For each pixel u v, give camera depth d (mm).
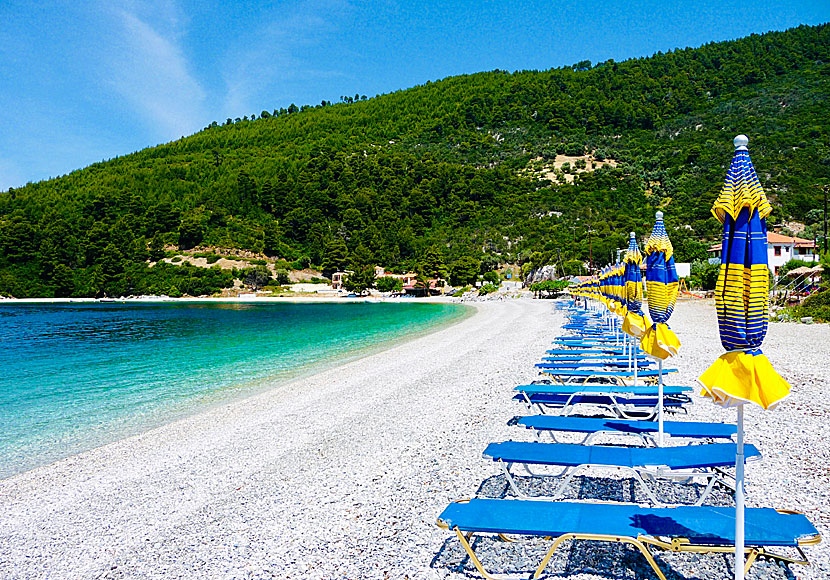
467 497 5270
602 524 3545
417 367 14094
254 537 4676
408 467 6305
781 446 6250
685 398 8750
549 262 77062
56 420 9992
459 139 167875
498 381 11477
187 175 143625
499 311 41688
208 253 104438
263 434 8250
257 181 131875
